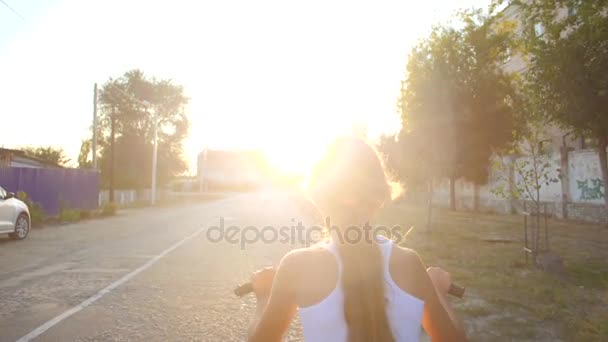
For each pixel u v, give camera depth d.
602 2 9.61
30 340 5.02
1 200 13.41
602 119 10.79
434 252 10.88
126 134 55.06
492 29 14.63
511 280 7.71
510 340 5.04
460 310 6.13
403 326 1.36
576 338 4.98
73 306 6.41
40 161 30.23
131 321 5.75
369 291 1.36
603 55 10.05
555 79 10.66
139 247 12.45
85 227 18.67
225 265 9.65
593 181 17.59
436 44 14.98
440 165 15.08
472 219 20.62
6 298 6.84
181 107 59.81
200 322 5.73
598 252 10.66
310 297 1.38
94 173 27.19
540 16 10.87
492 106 14.41
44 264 9.76
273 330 1.43
